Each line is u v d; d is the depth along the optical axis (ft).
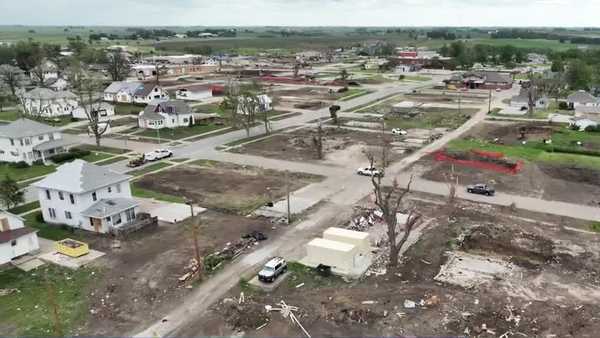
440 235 147.54
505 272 124.16
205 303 115.65
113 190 170.60
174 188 199.72
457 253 135.85
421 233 149.89
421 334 99.86
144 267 133.90
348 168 223.30
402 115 349.82
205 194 191.72
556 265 126.93
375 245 142.92
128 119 362.33
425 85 524.11
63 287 125.39
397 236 148.56
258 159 242.17
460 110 366.22
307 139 280.92
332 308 110.11
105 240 152.76
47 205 168.14
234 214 170.30
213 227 159.33
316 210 171.94
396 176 207.82
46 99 377.71
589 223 154.61
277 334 102.06
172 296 119.24
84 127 337.93
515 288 115.96
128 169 229.45
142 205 180.96
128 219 164.35
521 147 250.37
